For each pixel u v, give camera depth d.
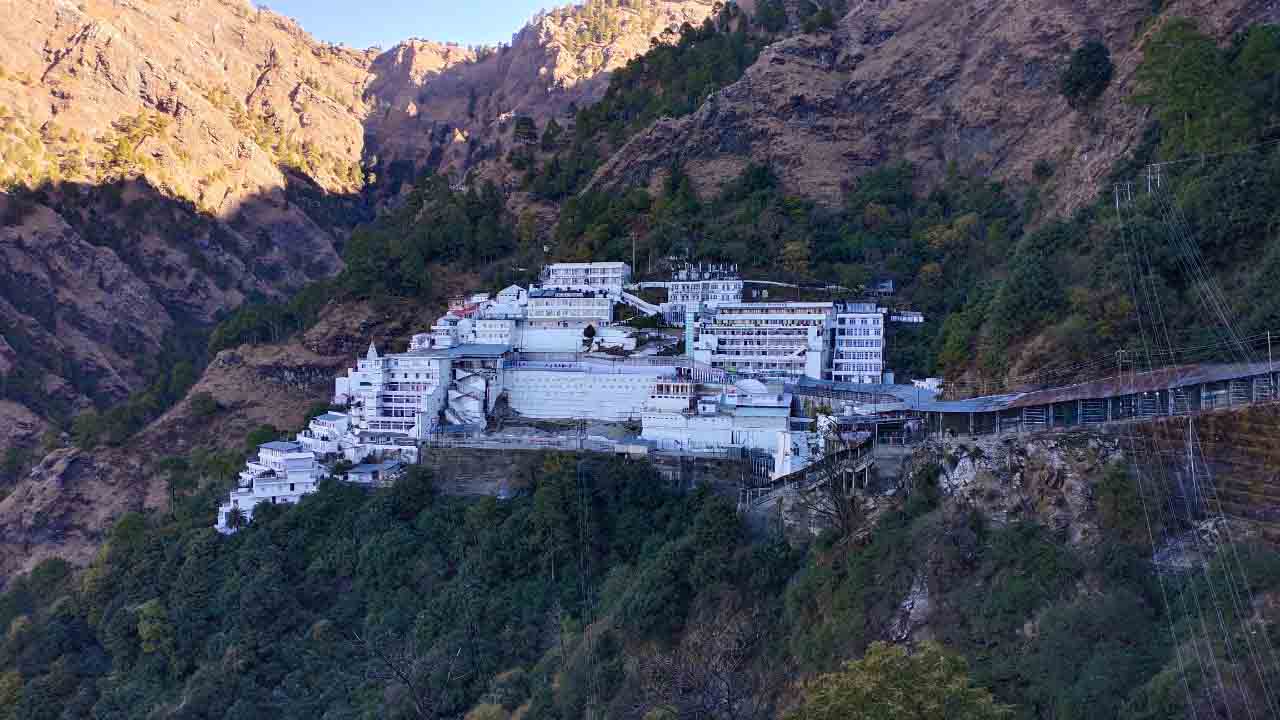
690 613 102.38
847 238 196.50
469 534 129.25
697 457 131.88
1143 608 70.00
